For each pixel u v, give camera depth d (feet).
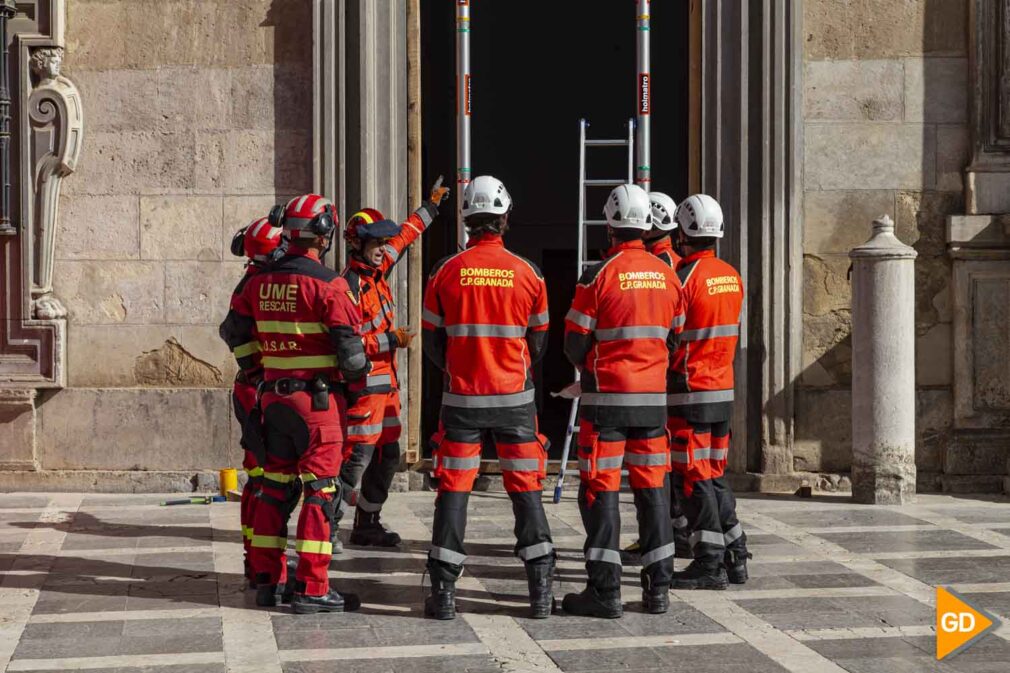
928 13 33.19
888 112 33.19
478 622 19.30
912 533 26.71
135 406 33.09
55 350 32.78
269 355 20.02
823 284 33.19
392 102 32.99
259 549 20.20
